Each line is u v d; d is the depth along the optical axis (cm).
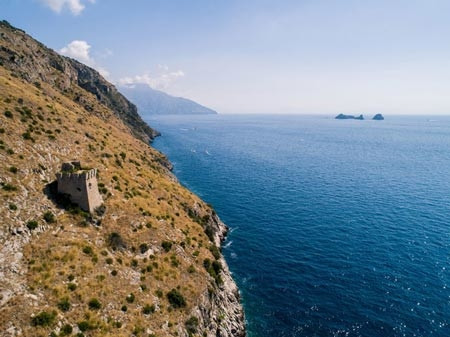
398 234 8006
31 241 4238
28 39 15750
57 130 7212
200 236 6906
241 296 5850
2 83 7794
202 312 4794
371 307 5394
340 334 4859
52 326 3366
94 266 4409
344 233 8144
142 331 3897
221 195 11506
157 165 11994
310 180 13538
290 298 5722
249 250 7450
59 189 5272
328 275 6331
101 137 9494
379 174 14638
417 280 6069
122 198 6303
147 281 4728
